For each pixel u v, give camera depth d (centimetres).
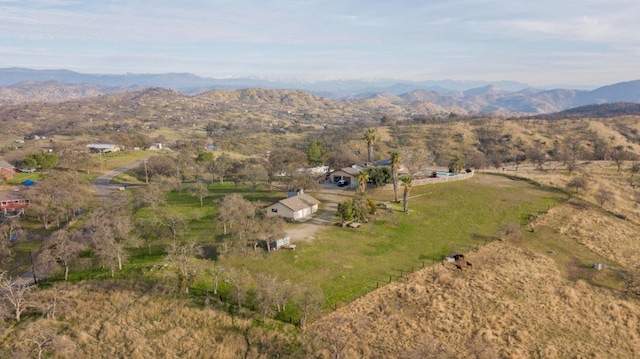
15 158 14138
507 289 5294
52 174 10731
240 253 5972
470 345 4162
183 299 4844
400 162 8962
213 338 4275
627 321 4800
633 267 6153
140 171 12519
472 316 4697
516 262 6084
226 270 5331
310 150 13862
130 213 7706
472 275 5638
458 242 6838
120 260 5581
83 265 5650
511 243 6856
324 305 4788
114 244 5578
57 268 5581
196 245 6347
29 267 5981
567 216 8069
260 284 4753
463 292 5178
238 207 7031
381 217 7831
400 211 8269
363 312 4712
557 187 10050
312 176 10900
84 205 8775
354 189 10081
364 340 4225
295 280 5325
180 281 5006
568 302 5103
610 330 4628
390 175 9894
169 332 4331
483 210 8450
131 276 5334
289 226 7288
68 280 5362
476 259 6172
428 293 5159
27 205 8506
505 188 10131
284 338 4225
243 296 4825
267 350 4094
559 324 4659
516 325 4572
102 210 7256
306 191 9694
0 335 4278
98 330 4388
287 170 10919
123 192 9294
